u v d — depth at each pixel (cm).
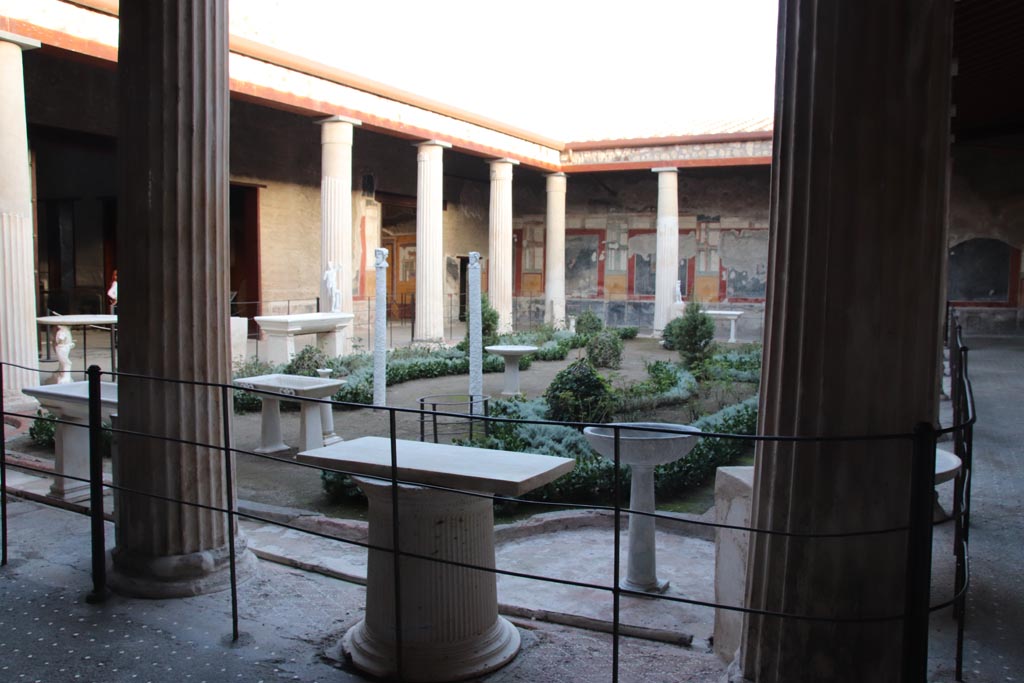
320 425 844
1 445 464
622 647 379
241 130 1839
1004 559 463
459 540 338
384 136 2259
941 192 271
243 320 1408
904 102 263
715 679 339
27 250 1002
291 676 335
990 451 716
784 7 282
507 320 2217
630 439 464
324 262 1653
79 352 1526
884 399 272
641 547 479
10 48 1011
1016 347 1611
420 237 1908
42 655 351
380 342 1073
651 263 2608
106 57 1181
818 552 279
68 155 2050
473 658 337
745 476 374
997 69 1123
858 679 280
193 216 413
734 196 2498
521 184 2762
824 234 272
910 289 269
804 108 273
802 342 279
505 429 767
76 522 545
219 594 423
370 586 349
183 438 418
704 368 1388
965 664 340
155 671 337
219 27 421
